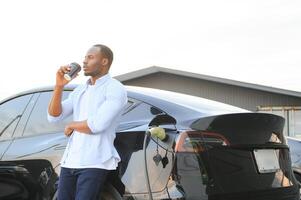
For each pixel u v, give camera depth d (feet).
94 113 11.53
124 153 12.62
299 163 18.04
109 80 11.75
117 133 13.00
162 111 12.80
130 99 13.65
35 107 15.60
